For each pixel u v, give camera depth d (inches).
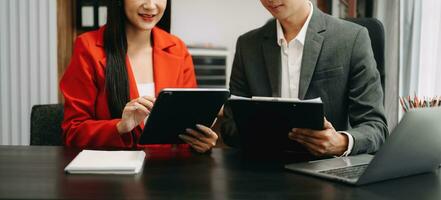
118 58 64.1
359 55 59.1
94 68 63.9
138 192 33.7
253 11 125.7
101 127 57.2
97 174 39.0
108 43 64.9
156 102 45.6
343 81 59.5
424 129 36.3
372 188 35.5
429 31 88.4
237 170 41.4
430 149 38.6
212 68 125.0
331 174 38.2
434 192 34.5
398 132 34.3
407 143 35.7
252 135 50.4
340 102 60.0
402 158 36.5
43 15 110.0
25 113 111.6
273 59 62.6
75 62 64.8
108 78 62.9
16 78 110.7
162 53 69.2
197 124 50.7
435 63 87.2
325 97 60.0
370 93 57.4
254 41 65.4
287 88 62.3
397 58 94.0
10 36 109.3
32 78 111.0
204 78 124.3
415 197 33.1
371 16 104.1
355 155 48.1
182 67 71.0
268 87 62.8
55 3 110.0
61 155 47.1
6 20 109.2
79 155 44.4
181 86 69.9
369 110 56.3
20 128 111.6
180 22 122.7
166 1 66.9
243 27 125.8
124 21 66.2
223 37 125.3
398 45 93.8
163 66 68.7
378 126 54.0
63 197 32.2
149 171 40.5
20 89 110.9
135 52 68.9
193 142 51.1
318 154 47.8
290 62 62.4
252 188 35.1
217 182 36.9
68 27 112.7
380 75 66.0
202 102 48.3
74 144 60.0
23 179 37.1
